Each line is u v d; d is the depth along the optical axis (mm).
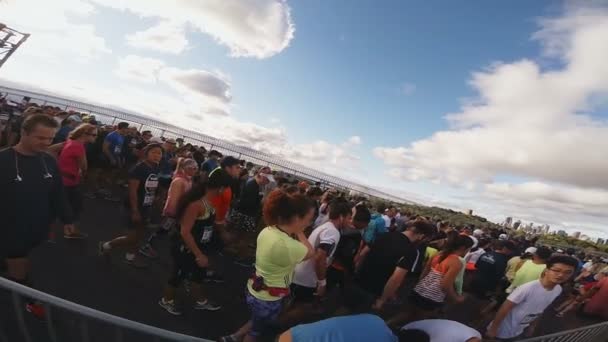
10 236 2268
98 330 2639
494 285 5539
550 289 3000
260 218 5984
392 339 1469
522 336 3611
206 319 3477
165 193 6949
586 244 24938
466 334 1912
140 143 7680
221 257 5473
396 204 14742
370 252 3494
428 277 3832
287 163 14312
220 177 3055
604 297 5832
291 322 3145
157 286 3861
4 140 6555
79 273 3617
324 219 5699
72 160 4191
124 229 5441
